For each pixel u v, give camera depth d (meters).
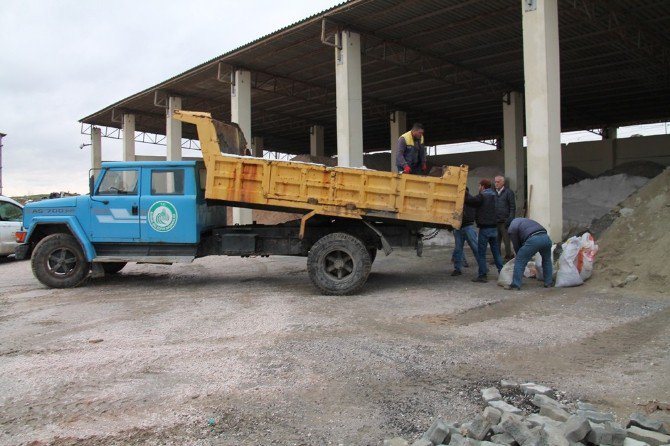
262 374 4.38
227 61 17.55
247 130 18.36
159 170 8.66
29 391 4.10
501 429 3.09
